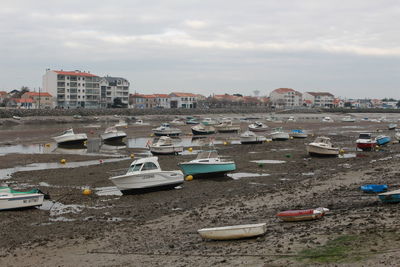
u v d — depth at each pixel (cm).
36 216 2578
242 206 2548
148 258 1708
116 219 2494
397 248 1432
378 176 3244
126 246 1931
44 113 14275
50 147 6556
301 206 2372
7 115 13050
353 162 4581
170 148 5569
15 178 3847
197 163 3734
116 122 13762
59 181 3700
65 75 18125
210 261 1562
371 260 1362
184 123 13025
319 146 5131
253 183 3519
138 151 6025
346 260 1395
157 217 2495
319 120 15888
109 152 5912
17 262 1805
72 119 14175
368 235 1614
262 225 1820
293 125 12681
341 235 1659
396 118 18925
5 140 7450
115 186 3484
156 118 16462
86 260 1772
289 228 1903
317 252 1508
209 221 2255
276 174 3972
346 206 2247
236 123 13525
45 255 1877
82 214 2628
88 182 3653
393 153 5350
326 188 2900
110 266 1662
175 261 1620
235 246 1722
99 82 19212
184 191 3259
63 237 2145
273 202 2588
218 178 3791
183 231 2103
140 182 3156
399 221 1739
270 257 1521
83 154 5666
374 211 1992
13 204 2670
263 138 7100
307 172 4028
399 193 2155
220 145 6912
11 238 2159
